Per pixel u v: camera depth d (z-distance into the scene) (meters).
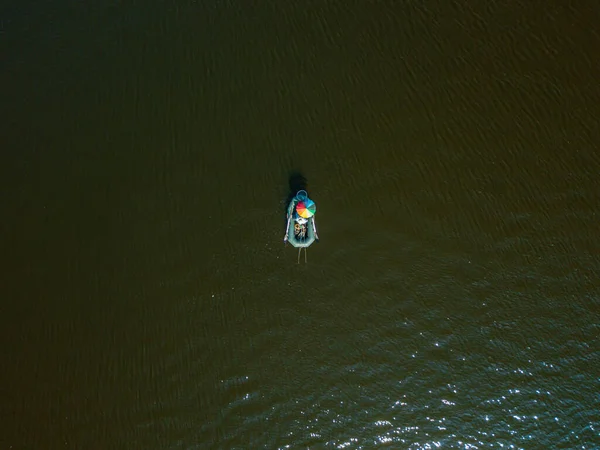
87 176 17.00
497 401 15.61
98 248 16.64
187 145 17.08
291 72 17.47
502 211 16.52
